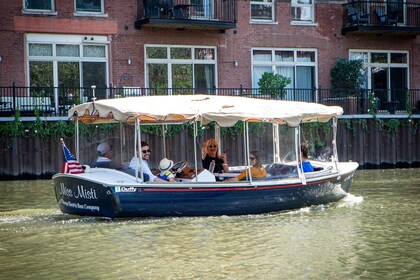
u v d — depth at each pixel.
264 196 18.33
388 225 16.84
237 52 34.91
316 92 36.09
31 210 19.42
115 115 16.98
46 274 12.52
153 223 16.94
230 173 19.58
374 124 34.41
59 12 31.06
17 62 30.34
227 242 14.89
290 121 18.45
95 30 31.77
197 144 30.56
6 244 14.89
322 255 13.73
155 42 33.09
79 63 31.62
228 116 17.62
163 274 12.39
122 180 17.05
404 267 12.84
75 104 30.06
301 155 19.50
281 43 35.91
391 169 33.28
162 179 18.16
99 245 14.66
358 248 14.34
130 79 32.56
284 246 14.52
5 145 28.16
